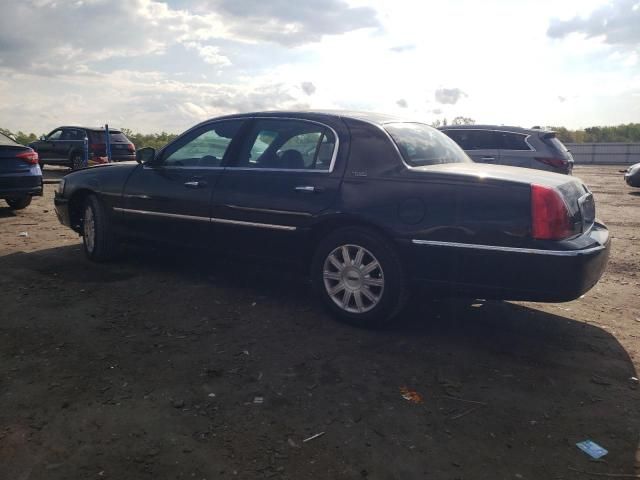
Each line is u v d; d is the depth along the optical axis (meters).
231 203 4.67
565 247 3.43
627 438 2.76
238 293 4.97
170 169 5.22
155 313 4.37
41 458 2.47
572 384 3.34
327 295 4.27
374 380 3.32
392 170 3.97
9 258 6.04
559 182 3.73
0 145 8.44
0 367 3.35
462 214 3.65
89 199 5.84
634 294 5.30
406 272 3.91
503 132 10.55
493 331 4.20
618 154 45.03
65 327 4.01
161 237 5.29
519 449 2.64
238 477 2.38
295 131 4.56
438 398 3.12
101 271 5.56
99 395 3.04
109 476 2.36
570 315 4.62
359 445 2.64
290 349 3.75
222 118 5.09
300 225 4.29
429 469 2.47
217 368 3.42
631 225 9.56
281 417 2.87
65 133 19.03
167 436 2.67
